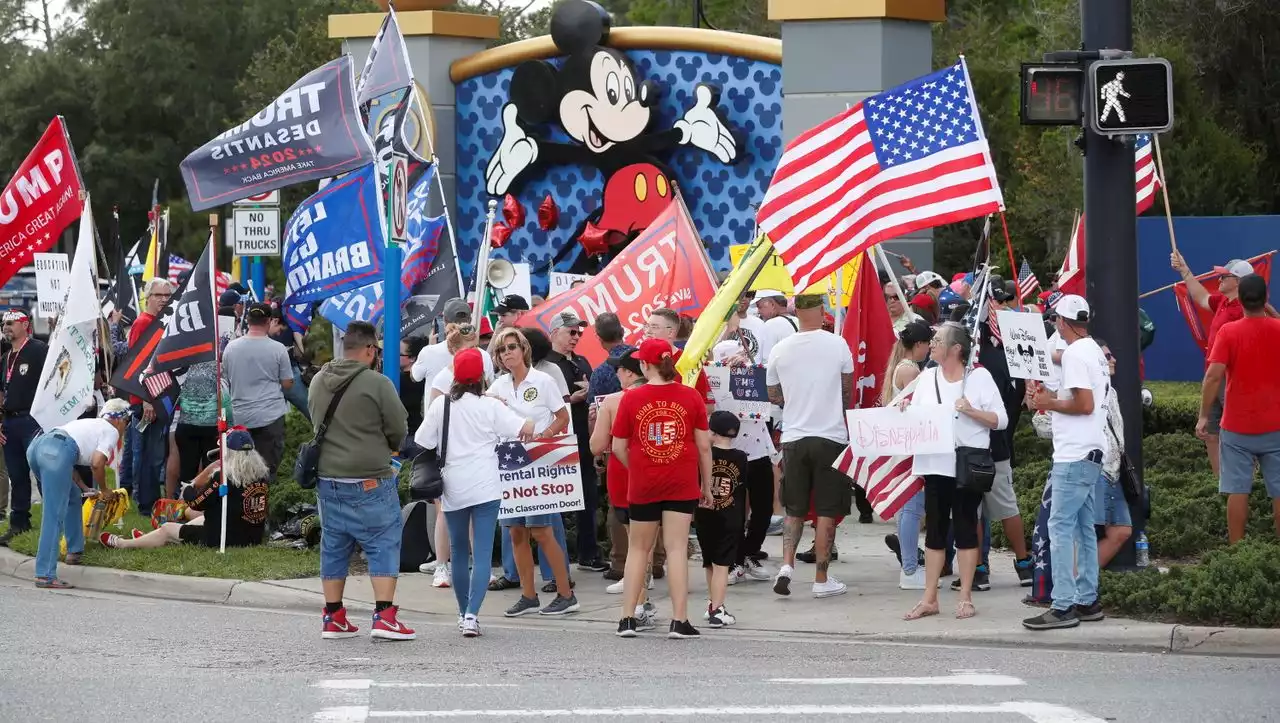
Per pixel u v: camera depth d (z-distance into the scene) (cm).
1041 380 1027
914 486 1169
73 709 812
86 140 6022
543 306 1439
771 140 2073
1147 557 1168
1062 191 2772
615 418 1080
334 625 1073
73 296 1408
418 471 1078
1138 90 1123
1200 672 912
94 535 1466
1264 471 1217
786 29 1945
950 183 1203
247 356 1556
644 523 1073
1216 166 2800
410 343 1587
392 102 2112
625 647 1033
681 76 2136
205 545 1428
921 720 768
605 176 2189
